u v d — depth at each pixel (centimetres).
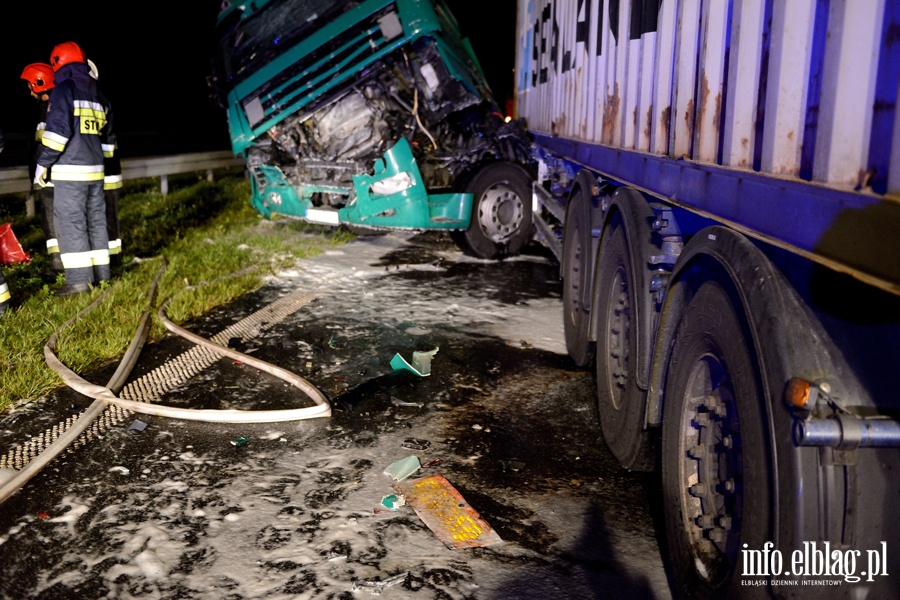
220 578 266
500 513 316
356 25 750
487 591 261
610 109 405
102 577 266
